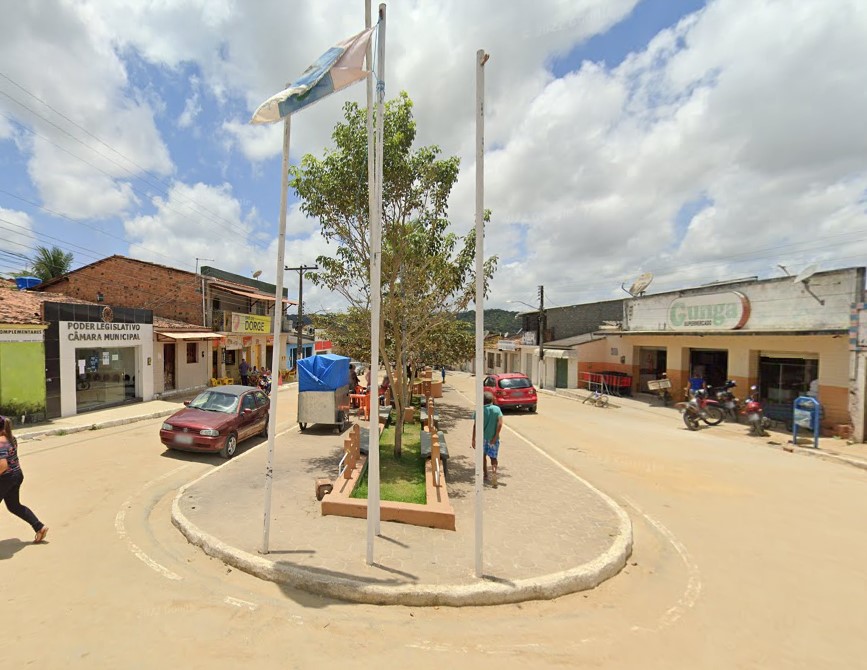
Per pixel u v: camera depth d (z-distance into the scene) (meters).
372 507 4.61
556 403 21.31
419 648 3.45
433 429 10.85
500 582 4.33
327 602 4.04
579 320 30.22
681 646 3.63
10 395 11.19
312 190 7.54
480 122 4.32
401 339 9.26
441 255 8.19
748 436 13.11
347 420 12.87
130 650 3.23
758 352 15.91
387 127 7.34
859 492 7.98
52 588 4.01
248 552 4.68
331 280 8.46
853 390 11.86
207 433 8.85
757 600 4.40
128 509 6.13
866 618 4.11
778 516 6.79
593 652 3.51
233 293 26.05
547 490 7.45
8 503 4.79
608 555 5.04
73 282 22.44
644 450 11.20
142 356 16.25
